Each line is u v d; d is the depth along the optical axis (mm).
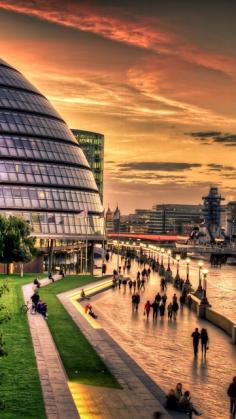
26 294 80688
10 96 149000
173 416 32969
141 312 78938
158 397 37094
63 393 34656
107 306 84000
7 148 142125
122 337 59875
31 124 148000
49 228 141000
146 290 110000
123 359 47000
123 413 32750
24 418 29781
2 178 138875
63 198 145750
